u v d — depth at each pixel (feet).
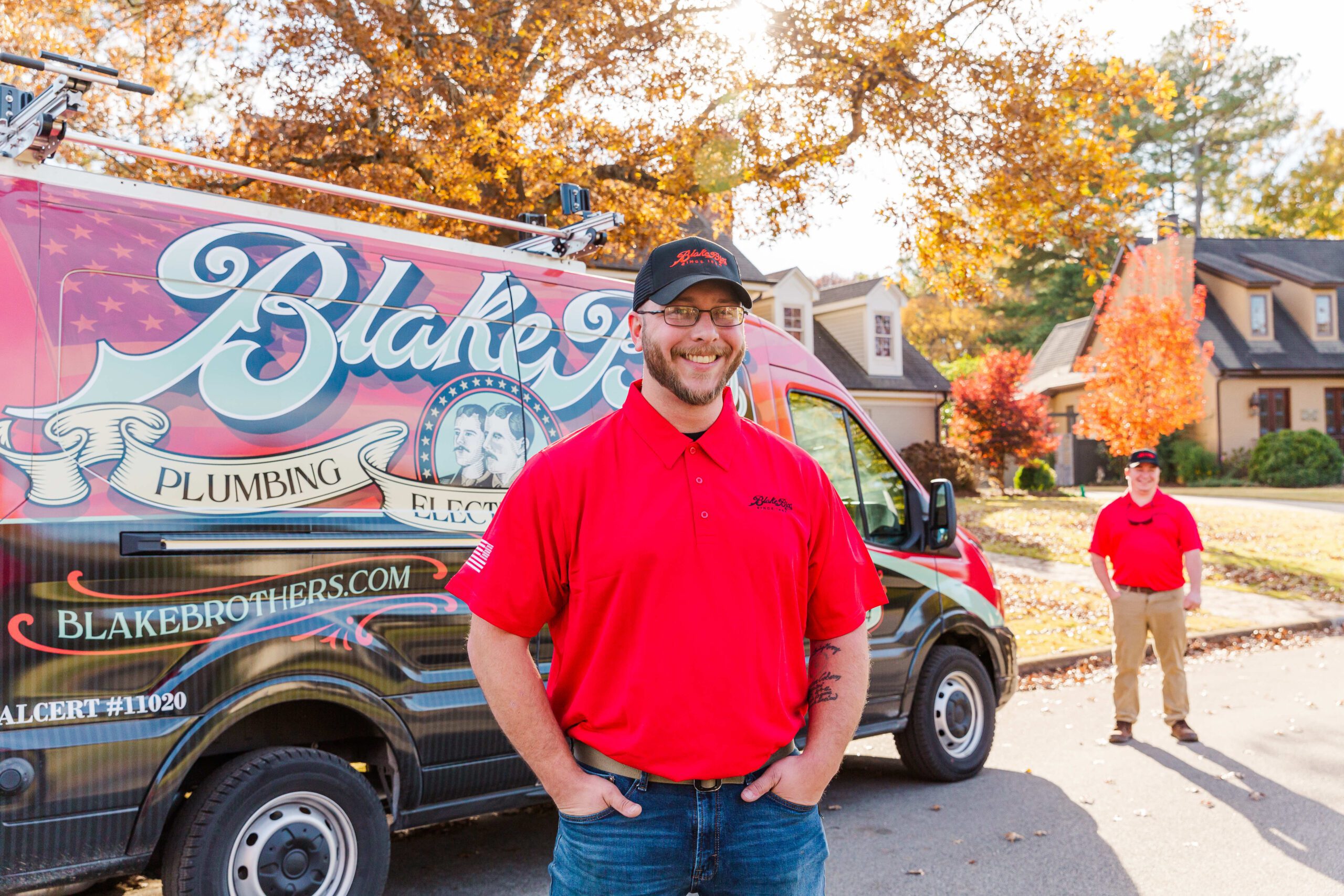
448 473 13.56
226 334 11.84
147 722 10.87
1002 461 91.35
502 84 32.07
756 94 35.50
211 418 11.57
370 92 32.99
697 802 6.85
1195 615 38.11
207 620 11.34
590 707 6.92
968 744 20.35
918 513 19.97
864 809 18.40
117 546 10.73
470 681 13.57
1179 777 19.92
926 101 36.42
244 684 11.55
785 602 7.16
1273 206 161.79
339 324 12.82
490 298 14.48
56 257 10.78
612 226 14.93
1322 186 157.89
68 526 10.46
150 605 10.94
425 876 15.39
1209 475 105.09
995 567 48.73
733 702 6.82
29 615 10.20
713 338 7.00
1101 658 31.50
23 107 10.98
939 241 40.19
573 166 32.86
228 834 11.43
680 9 35.06
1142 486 22.54
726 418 7.30
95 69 10.77
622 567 6.76
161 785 10.91
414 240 13.91
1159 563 22.33
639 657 6.78
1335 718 24.26
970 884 14.74
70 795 10.39
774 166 35.88
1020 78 36.42
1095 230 38.83
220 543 11.43
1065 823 17.37
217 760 12.33
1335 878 14.85
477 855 16.35
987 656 21.48
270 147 33.91
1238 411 107.65
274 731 12.59
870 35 35.70
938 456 86.58
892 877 15.03
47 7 33.83
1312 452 101.30
